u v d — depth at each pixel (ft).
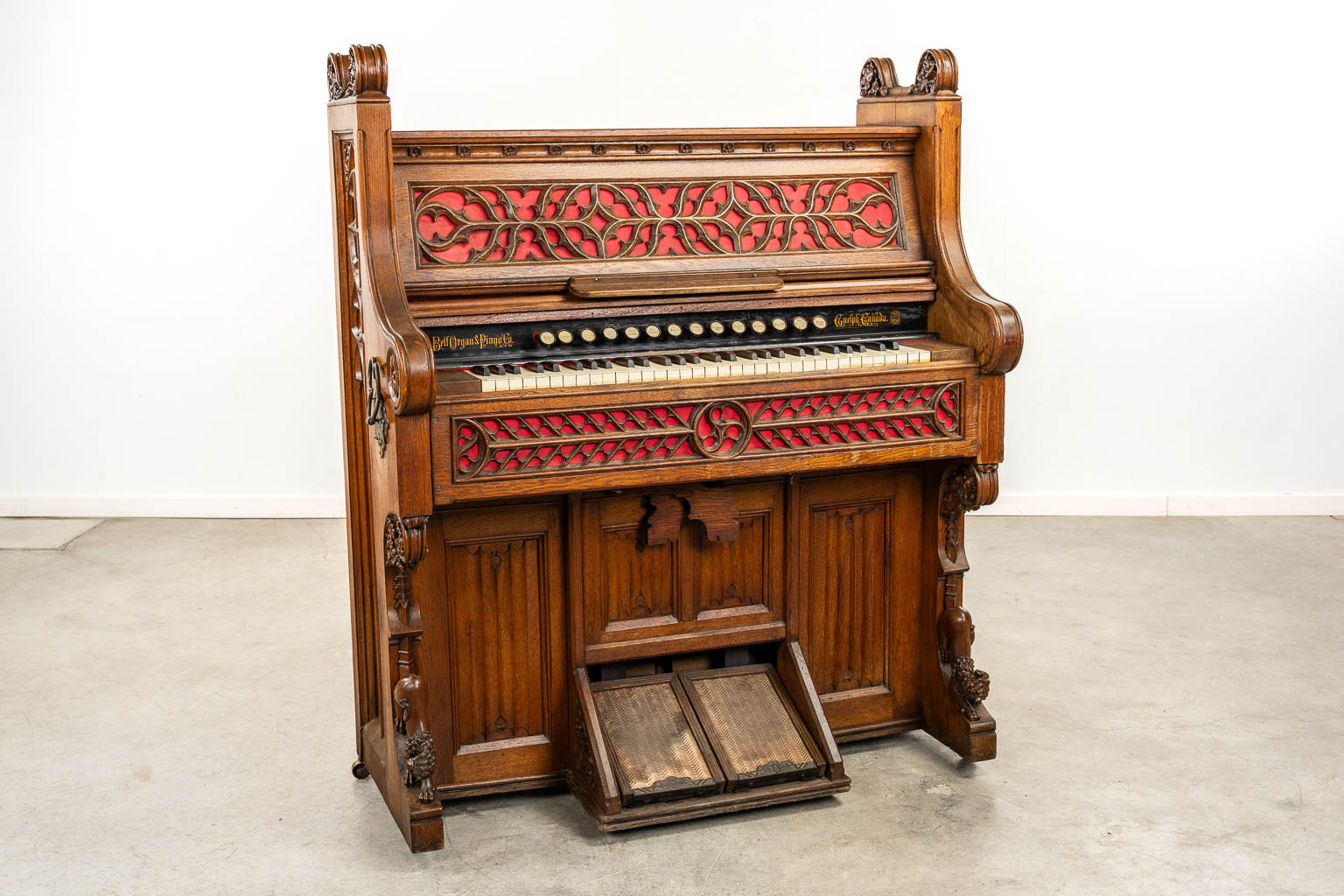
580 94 18.62
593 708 10.00
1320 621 14.55
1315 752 11.16
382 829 9.95
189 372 18.95
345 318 9.98
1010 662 13.35
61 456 19.08
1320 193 18.61
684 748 10.05
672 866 9.29
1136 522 18.84
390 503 8.77
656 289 9.59
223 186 18.52
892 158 10.63
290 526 18.88
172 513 19.21
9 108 18.16
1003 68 18.35
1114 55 18.35
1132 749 11.23
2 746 11.43
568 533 9.92
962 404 10.02
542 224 9.55
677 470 9.24
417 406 8.27
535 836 9.78
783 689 10.67
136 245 18.60
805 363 9.53
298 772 10.98
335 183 9.78
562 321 9.57
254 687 12.87
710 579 10.53
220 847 9.66
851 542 10.96
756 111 18.85
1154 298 18.84
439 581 9.71
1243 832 9.74
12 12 17.94
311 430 19.19
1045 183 18.56
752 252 10.07
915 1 18.48
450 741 10.01
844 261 10.30
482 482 8.71
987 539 17.99
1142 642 13.89
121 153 18.37
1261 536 18.10
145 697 12.57
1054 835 9.71
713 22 18.58
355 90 8.79
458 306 9.16
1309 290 18.81
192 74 18.26
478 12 18.31
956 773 10.80
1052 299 18.79
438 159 9.35
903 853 9.45
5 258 18.52
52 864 9.37
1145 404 19.10
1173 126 18.48
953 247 10.48
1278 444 19.20
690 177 10.03
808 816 10.05
